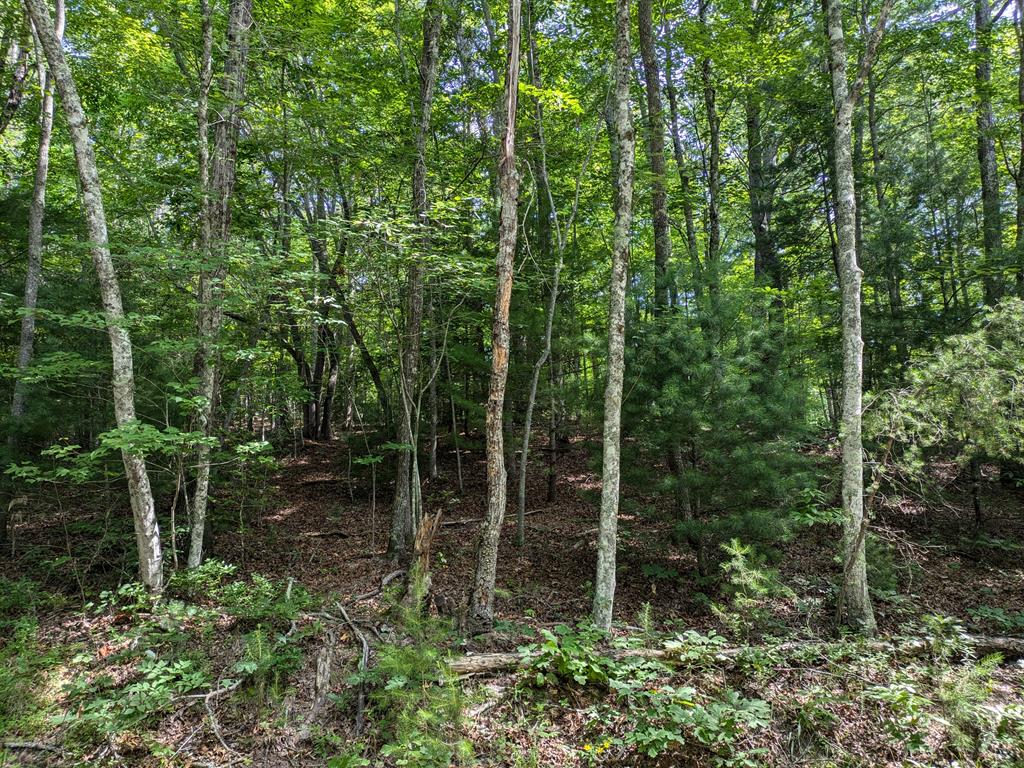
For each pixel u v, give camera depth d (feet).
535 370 33.06
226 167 29.17
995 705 16.17
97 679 17.99
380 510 42.55
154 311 32.68
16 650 18.86
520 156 36.50
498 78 36.73
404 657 16.38
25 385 28.78
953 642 18.54
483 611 22.41
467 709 16.35
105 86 37.40
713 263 27.61
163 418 31.76
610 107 38.32
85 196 21.90
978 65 41.63
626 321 28.63
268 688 17.46
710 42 35.42
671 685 17.48
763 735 15.26
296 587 25.61
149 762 14.85
